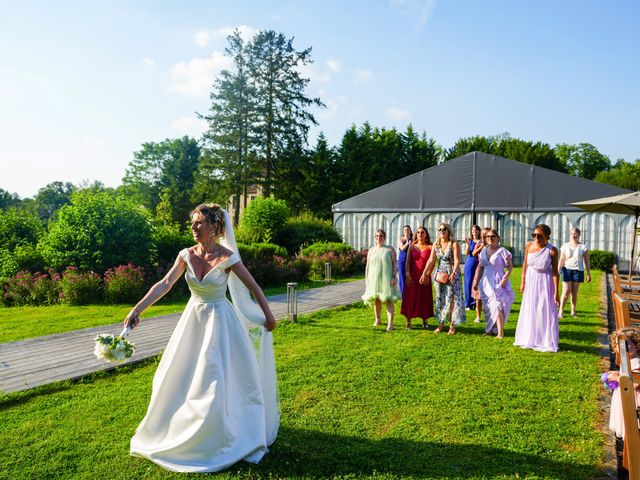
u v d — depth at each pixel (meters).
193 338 3.39
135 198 54.31
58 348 6.79
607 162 64.81
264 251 16.67
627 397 2.60
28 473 3.18
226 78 40.09
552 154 47.62
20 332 8.11
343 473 3.17
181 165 54.41
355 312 9.77
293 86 40.62
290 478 3.08
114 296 11.52
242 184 38.81
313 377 5.23
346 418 4.12
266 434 3.55
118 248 12.91
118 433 3.83
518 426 3.92
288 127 39.78
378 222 24.09
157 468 3.21
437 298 7.70
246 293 3.72
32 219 15.41
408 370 5.51
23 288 12.10
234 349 3.40
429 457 3.39
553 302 6.45
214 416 3.17
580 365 5.70
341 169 41.22
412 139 46.69
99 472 3.18
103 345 3.31
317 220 25.33
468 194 22.20
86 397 4.77
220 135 39.47
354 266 19.20
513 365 5.70
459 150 50.94
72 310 10.59
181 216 49.28
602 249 19.78
